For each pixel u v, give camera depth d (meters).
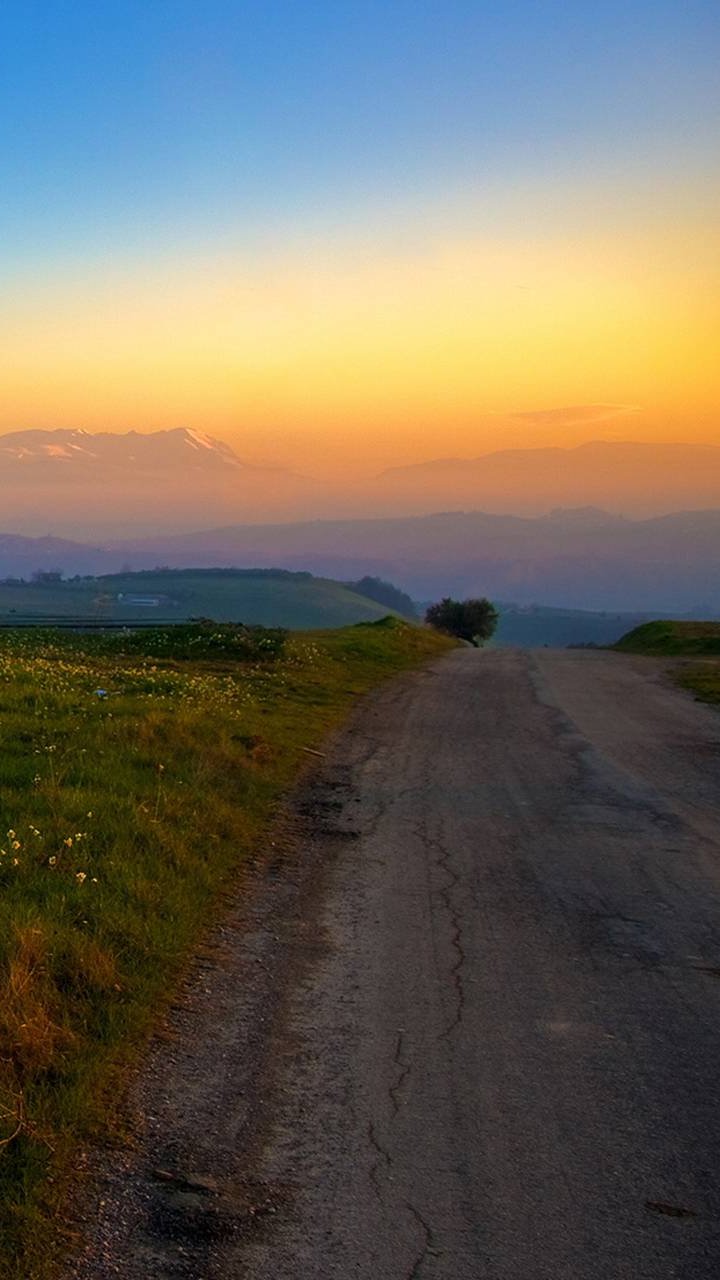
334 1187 4.71
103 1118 5.14
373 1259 4.23
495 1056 6.03
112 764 11.68
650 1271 4.18
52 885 7.59
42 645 30.09
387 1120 5.29
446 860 10.31
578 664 35.38
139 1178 4.71
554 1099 5.54
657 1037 6.33
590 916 8.64
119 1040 5.85
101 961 6.50
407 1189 4.70
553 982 7.19
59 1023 5.80
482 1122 5.29
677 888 9.47
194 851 9.48
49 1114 4.98
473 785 14.09
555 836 11.34
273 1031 6.29
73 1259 4.15
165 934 7.39
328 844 10.82
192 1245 4.28
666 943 8.02
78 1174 4.68
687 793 13.66
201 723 15.09
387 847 10.77
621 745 17.56
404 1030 6.36
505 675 31.05
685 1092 5.64
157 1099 5.42
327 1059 5.95
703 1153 5.04
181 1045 6.04
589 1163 4.93
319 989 6.96
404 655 37.88
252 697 21.41
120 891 7.83
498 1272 4.17
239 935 7.95
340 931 8.14
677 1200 4.65
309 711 20.77
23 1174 4.50
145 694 18.33
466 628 83.31
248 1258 4.22
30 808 9.48
